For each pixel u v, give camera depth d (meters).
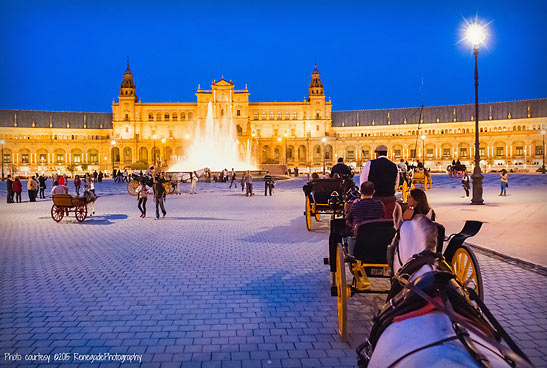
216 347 5.96
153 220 20.05
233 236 15.20
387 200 8.59
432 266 3.51
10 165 127.75
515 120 129.75
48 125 140.62
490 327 2.92
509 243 12.12
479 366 2.20
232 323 6.87
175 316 7.20
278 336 6.32
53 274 10.05
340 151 136.88
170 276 9.80
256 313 7.31
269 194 37.53
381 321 3.16
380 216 7.46
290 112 139.88
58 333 6.49
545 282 8.69
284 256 11.78
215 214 22.30
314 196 15.62
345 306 6.07
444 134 129.50
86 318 7.14
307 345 6.00
